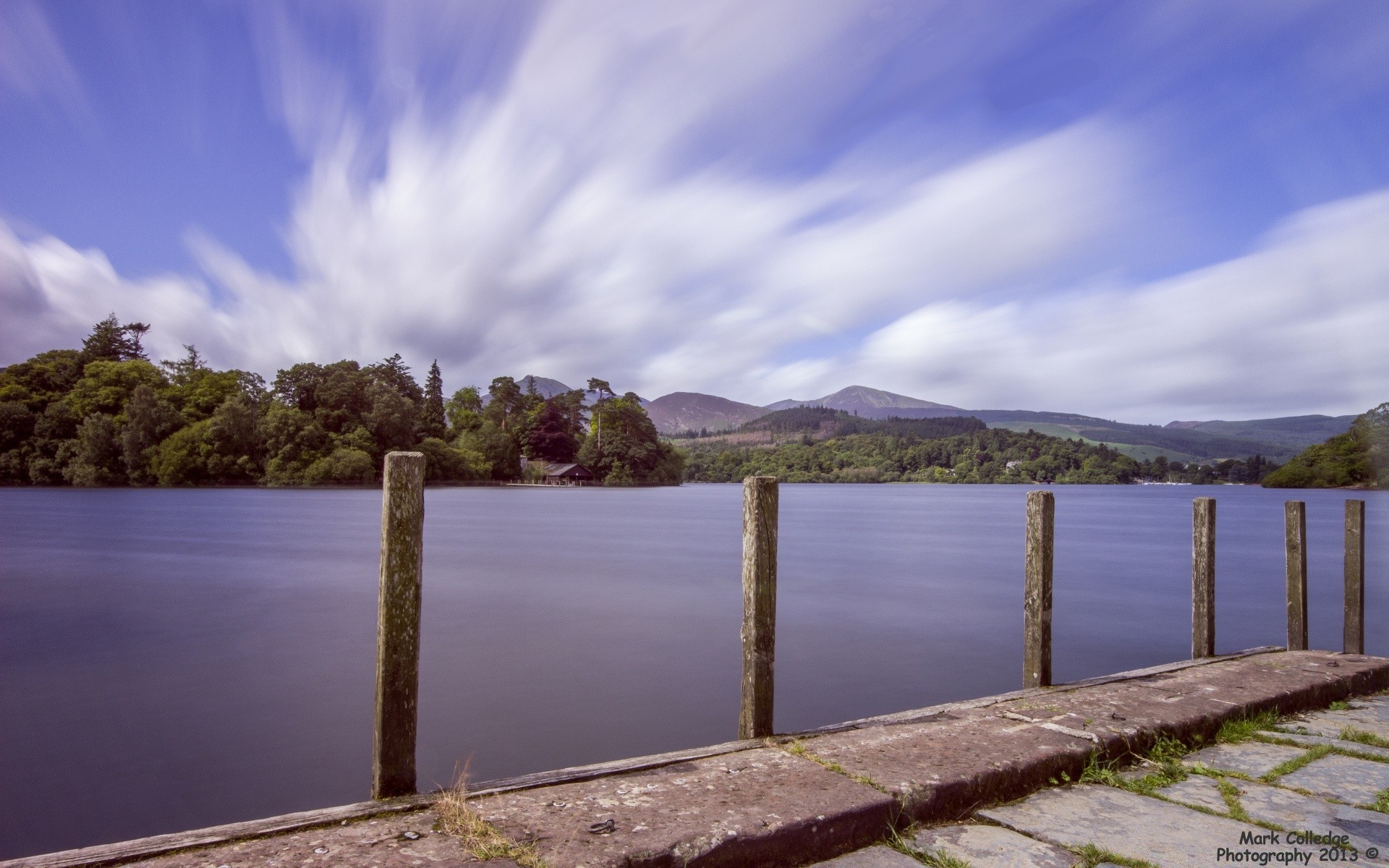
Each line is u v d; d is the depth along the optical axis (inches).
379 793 142.7
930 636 741.3
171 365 4945.9
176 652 665.0
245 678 584.4
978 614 868.6
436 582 1102.4
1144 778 175.8
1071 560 1547.7
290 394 4793.3
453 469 5462.6
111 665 617.0
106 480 4101.9
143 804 369.7
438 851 117.5
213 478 4224.9
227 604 904.3
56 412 4237.2
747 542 192.1
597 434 6702.8
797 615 865.5
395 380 5575.8
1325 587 1144.2
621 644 695.7
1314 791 170.4
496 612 859.4
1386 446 5674.2
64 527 1995.6
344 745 447.2
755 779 151.9
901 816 143.7
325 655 653.3
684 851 120.1
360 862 113.0
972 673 598.2
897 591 1059.3
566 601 940.6
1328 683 254.8
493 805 137.0
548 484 6146.7
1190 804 161.5
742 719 192.7
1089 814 155.1
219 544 1592.0
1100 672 612.4
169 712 502.3
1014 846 139.1
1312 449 6289.4
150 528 1971.0
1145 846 140.2
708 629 761.0
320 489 4229.8
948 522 2898.6
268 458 4345.5
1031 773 167.0
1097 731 189.2
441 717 484.7
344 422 4719.5
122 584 1051.9
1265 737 210.2
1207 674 265.0
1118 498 6107.3
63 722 479.2
